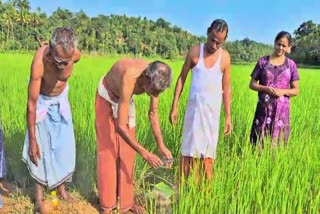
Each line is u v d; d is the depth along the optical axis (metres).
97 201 4.70
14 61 20.25
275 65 5.50
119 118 3.86
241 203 3.77
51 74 4.03
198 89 4.64
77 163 5.20
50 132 4.29
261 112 5.56
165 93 8.25
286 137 5.53
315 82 14.62
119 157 4.27
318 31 80.56
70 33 3.65
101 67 18.30
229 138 6.15
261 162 4.53
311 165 4.64
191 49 4.73
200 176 4.44
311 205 4.08
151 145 5.71
